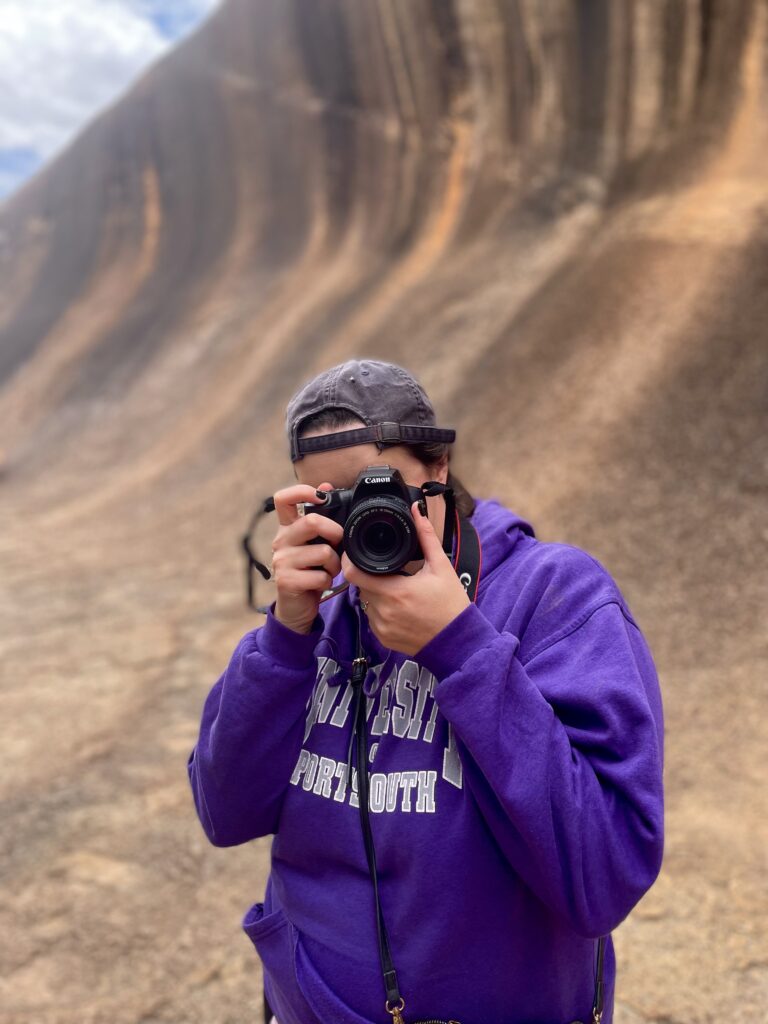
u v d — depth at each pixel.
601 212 11.98
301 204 20.98
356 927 0.96
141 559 9.80
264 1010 1.26
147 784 4.00
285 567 0.94
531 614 1.00
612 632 0.95
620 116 12.43
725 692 4.17
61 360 24.34
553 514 6.62
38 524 13.48
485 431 8.61
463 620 0.88
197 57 25.78
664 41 11.70
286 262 20.38
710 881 2.82
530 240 12.80
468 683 0.86
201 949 2.72
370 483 0.89
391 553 0.88
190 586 8.16
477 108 15.86
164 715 4.94
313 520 0.93
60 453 19.33
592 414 7.58
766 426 6.11
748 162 10.06
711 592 5.07
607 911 0.86
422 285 14.05
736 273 7.96
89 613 7.57
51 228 31.78
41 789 4.04
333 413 0.97
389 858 0.94
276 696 0.99
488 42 15.05
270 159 22.30
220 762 1.02
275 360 15.88
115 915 2.94
